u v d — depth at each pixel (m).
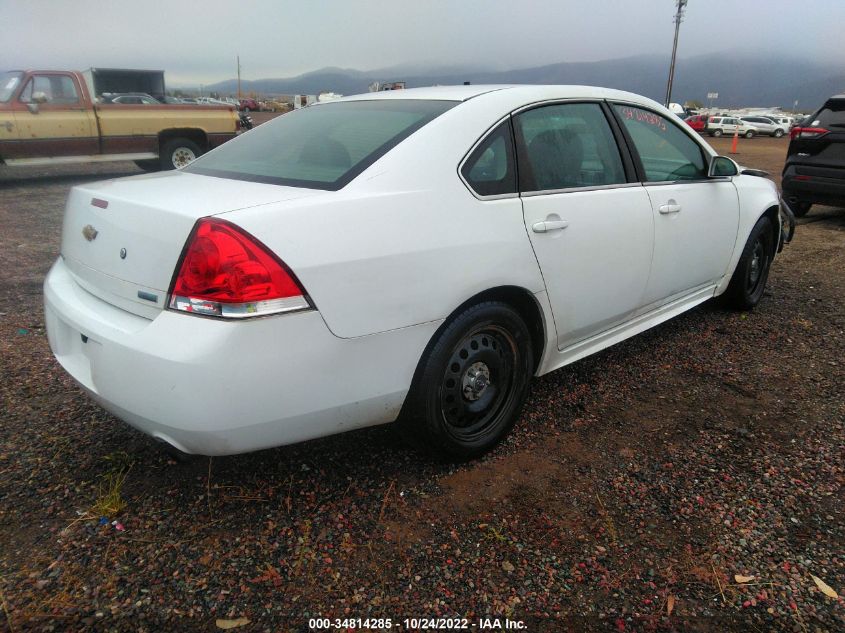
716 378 3.57
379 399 2.25
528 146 2.76
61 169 13.53
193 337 1.88
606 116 3.23
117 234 2.16
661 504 2.43
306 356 2.01
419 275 2.24
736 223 4.14
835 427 3.03
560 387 3.43
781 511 2.40
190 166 2.91
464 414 2.61
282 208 2.01
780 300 5.05
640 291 3.37
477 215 2.46
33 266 5.64
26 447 2.69
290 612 1.90
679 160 3.71
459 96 2.75
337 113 2.97
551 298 2.79
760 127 44.28
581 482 2.57
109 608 1.88
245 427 1.98
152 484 2.48
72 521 2.25
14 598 1.90
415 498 2.44
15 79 10.50
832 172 7.91
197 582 2.00
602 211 3.00
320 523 2.28
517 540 2.22
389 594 1.98
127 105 11.36
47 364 3.53
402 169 2.33
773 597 1.99
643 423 3.05
